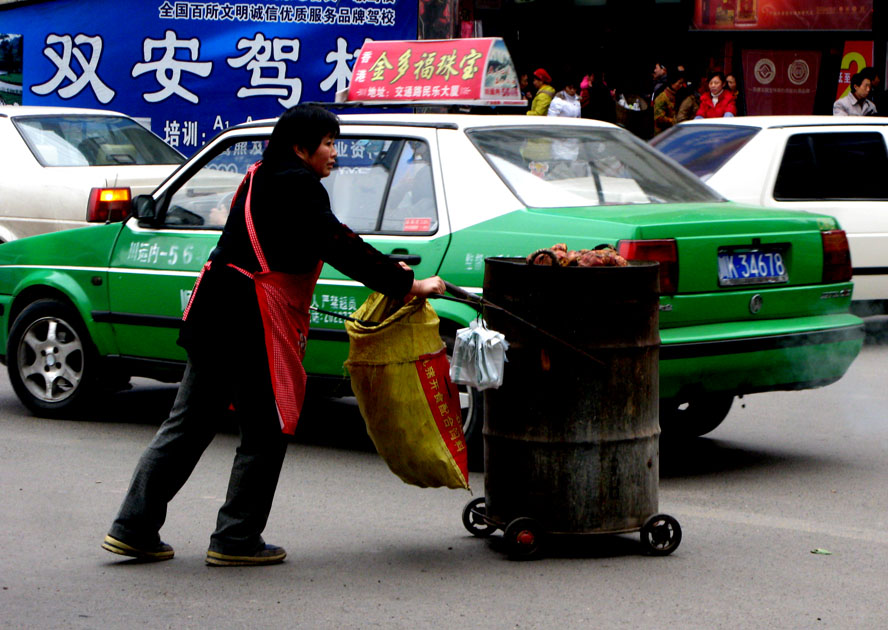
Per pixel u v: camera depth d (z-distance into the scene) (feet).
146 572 17.99
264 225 17.35
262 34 55.88
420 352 18.17
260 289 17.37
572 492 18.11
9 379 31.09
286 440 18.16
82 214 38.83
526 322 17.81
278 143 17.72
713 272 22.66
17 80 55.98
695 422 27.17
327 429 28.04
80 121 43.60
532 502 18.24
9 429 27.76
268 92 56.29
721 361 22.59
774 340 23.17
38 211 39.60
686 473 24.39
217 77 55.88
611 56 73.77
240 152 26.76
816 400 31.48
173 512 21.18
